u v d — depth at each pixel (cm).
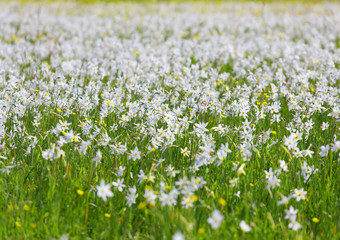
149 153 601
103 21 2369
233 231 470
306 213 534
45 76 1020
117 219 499
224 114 775
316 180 574
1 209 520
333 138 667
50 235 480
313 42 1469
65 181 542
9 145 643
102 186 493
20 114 729
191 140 648
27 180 570
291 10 2925
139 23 2289
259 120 753
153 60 1123
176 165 609
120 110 726
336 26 2022
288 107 834
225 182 569
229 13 2875
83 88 909
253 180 580
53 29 2012
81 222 508
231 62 1348
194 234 464
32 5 3081
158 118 678
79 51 1384
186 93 867
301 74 1016
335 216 507
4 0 3412
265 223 489
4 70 1034
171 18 2505
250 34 1912
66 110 738
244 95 839
